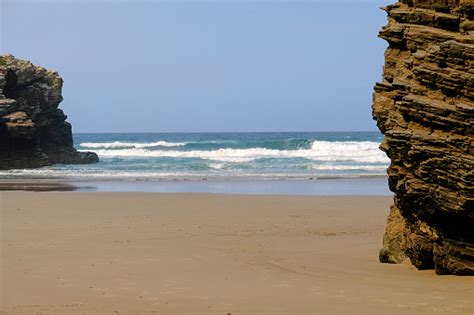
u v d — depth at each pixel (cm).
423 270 1838
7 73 7756
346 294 1569
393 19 1975
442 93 1686
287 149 9200
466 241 1703
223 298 1541
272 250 2212
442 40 1758
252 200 3816
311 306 1455
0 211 3262
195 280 1738
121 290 1627
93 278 1758
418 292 1576
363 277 1767
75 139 18800
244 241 2402
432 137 1642
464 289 1590
